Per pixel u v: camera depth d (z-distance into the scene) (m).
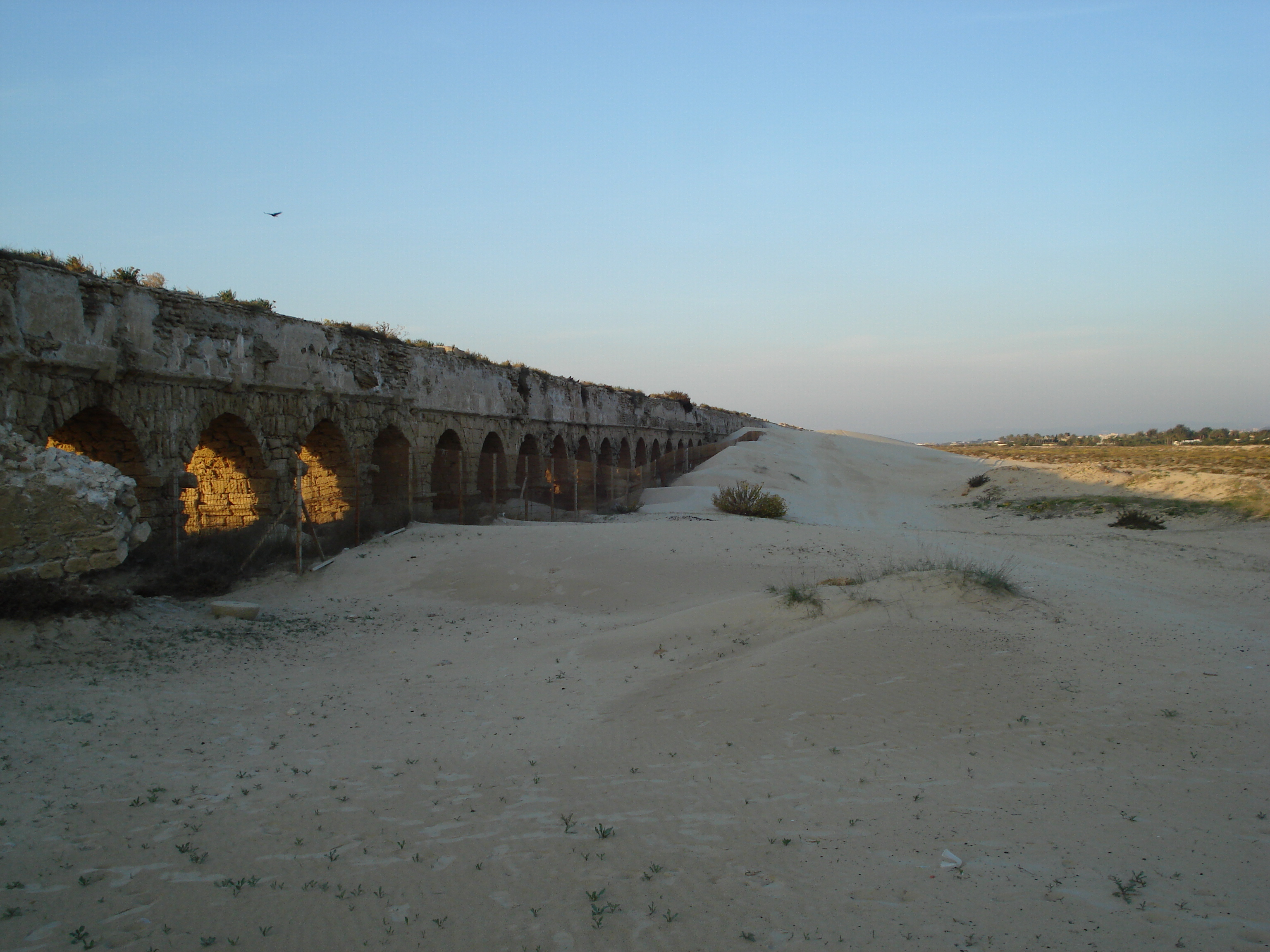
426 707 9.71
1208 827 5.88
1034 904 4.95
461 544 19.27
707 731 8.30
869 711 8.28
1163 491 33.88
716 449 54.00
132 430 15.39
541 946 4.84
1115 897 5.00
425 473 25.92
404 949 4.83
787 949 4.65
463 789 7.28
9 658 10.41
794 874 5.53
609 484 41.03
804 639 10.11
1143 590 16.92
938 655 9.26
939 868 5.48
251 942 4.90
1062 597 12.37
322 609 14.86
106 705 9.30
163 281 17.62
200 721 9.05
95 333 14.52
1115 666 9.30
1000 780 6.88
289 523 19.56
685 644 11.23
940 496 42.84
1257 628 13.84
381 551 19.02
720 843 6.06
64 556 11.91
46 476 11.75
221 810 6.78
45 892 5.40
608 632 12.74
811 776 7.17
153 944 4.86
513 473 32.53
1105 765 7.06
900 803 6.55
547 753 8.09
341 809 6.86
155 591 14.64
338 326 22.20
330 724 9.12
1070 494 36.88
